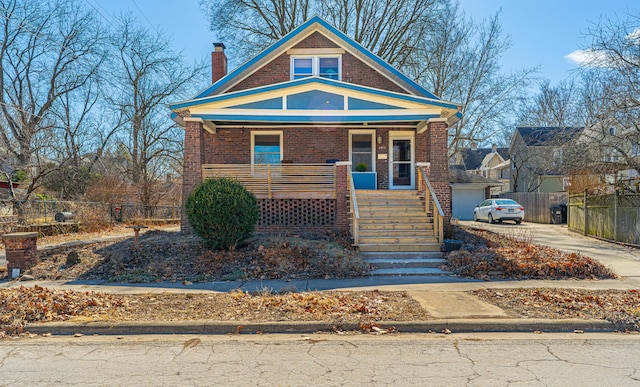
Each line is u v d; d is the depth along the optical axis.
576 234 18.34
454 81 27.77
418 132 16.02
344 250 10.95
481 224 23.80
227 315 6.44
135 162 32.00
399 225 12.34
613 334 5.87
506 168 44.56
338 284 8.60
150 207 25.58
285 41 16.25
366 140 16.50
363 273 9.52
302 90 13.65
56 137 24.34
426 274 9.63
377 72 16.50
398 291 7.96
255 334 5.92
